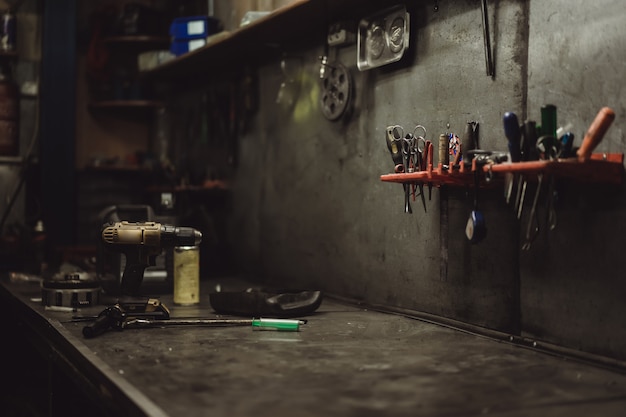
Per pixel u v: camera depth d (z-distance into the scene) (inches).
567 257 80.2
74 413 96.3
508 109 89.0
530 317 85.6
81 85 213.9
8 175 197.5
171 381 64.1
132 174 211.6
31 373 148.7
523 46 86.8
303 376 66.4
